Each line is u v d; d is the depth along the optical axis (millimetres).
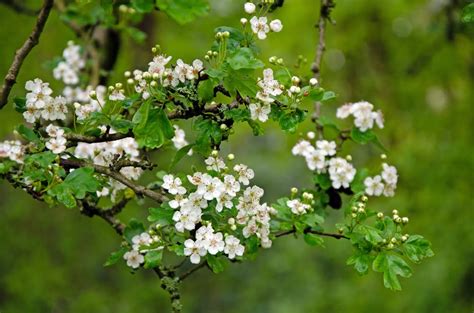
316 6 9992
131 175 3961
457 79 9883
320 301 11227
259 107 3111
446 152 9156
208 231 3174
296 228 3557
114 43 6242
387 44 10438
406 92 10125
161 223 3240
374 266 3258
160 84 3117
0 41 8266
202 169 8055
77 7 5625
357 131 4266
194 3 4340
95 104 3895
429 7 10234
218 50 3102
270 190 17906
